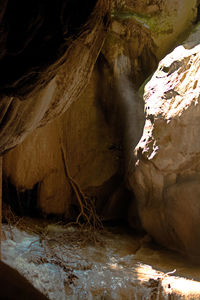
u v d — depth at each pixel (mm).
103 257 6625
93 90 8742
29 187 7562
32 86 3166
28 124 4008
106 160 8609
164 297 5480
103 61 8727
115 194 8445
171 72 7352
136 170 7281
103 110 8898
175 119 6684
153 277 5879
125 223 8523
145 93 7656
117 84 8656
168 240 7227
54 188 7891
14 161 7227
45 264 5695
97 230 7832
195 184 6562
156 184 7055
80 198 8297
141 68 8656
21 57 2830
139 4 8367
